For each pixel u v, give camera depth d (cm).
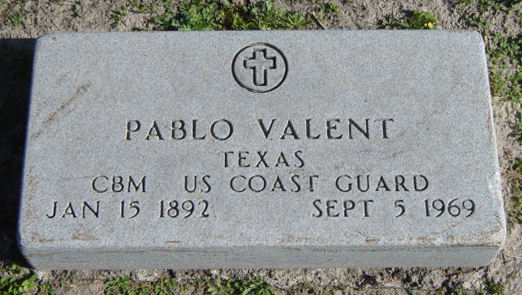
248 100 143
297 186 139
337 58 145
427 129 141
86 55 145
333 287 149
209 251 138
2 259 149
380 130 141
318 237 137
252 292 148
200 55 145
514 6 164
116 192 139
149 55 145
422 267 147
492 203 138
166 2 164
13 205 153
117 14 163
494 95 159
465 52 145
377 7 165
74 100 143
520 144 157
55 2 165
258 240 137
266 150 141
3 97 158
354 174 139
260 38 146
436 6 165
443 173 139
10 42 162
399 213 138
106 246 137
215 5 164
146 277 148
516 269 149
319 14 164
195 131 141
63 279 148
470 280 148
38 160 140
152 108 142
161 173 139
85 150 140
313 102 143
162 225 137
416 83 144
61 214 138
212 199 138
